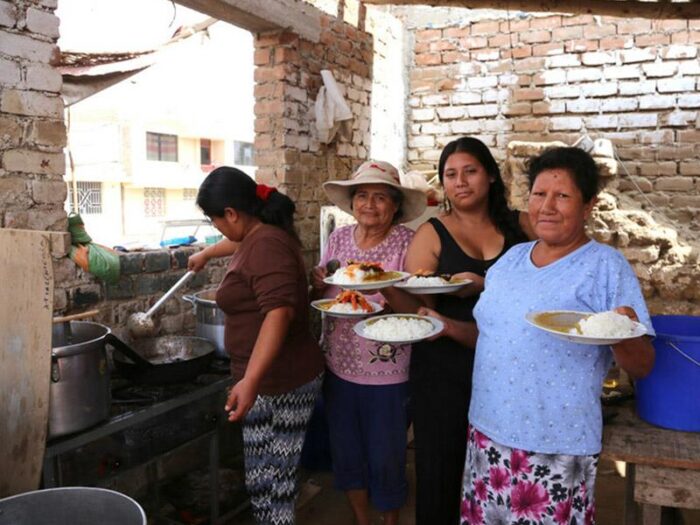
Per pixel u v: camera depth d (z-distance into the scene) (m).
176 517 2.66
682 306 4.30
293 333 2.04
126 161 9.52
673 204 4.86
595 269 1.52
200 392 2.28
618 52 4.88
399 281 1.96
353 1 4.19
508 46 5.20
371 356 2.22
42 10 2.11
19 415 1.75
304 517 2.77
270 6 3.22
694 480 1.60
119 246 3.09
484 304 1.66
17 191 2.08
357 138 4.37
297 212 3.63
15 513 1.45
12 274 1.75
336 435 2.33
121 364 2.20
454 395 2.02
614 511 2.71
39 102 2.12
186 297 2.71
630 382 2.16
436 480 2.06
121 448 2.05
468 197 1.98
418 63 5.50
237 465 3.04
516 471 1.57
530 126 5.20
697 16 3.93
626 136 4.93
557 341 1.50
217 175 1.96
